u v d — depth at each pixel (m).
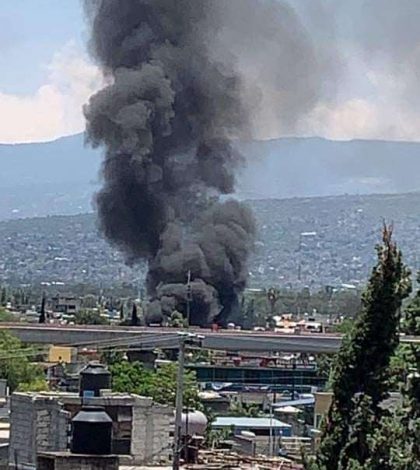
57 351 105.00
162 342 94.69
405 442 34.84
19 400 48.50
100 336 118.00
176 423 43.34
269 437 73.00
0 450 48.91
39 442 47.19
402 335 37.41
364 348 35.38
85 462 40.56
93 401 47.91
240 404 96.19
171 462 49.09
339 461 35.00
